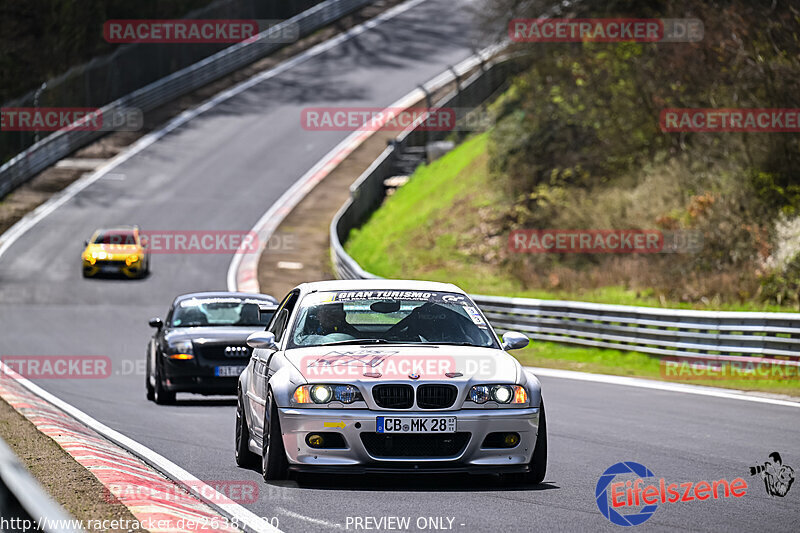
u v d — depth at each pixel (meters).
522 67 139.00
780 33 96.62
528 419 28.38
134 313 105.00
